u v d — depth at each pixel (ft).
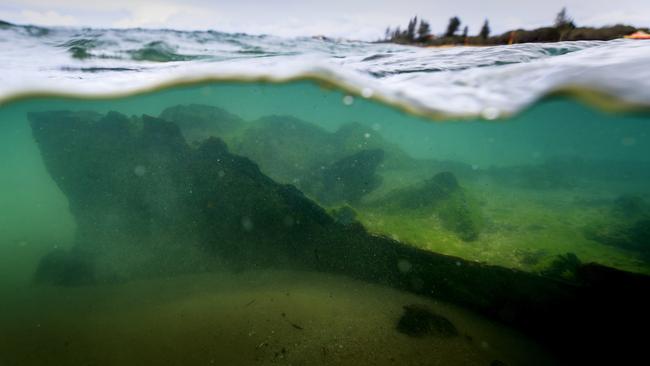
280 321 24.36
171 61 37.27
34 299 29.35
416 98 32.27
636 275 20.65
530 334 23.36
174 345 22.88
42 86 34.17
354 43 52.95
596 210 44.24
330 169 47.14
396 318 24.47
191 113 51.49
